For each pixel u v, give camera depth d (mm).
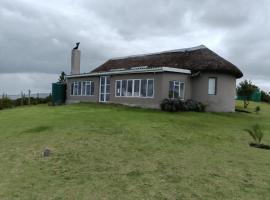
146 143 17781
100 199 10562
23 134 19750
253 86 43562
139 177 12570
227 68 34031
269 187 11930
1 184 11750
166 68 30875
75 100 42531
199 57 34906
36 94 52312
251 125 27000
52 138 18406
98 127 21203
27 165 13898
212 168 13922
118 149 16375
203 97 33719
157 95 31375
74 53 45188
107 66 45625
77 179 12266
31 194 10875
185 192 11250
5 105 45781
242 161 15242
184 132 21234
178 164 14312
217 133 21797
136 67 38938
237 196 11031
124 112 28266
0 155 15602
